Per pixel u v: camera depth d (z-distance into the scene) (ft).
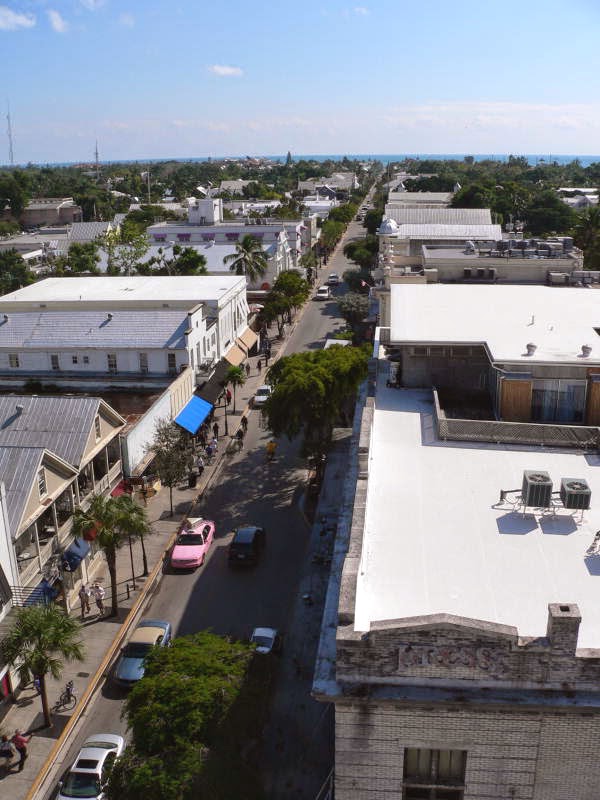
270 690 87.66
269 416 144.05
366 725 48.55
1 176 608.19
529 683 46.91
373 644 47.09
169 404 159.22
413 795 50.90
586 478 74.13
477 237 215.72
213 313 199.52
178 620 107.45
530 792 49.32
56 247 403.95
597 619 52.65
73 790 74.69
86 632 104.17
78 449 115.03
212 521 136.77
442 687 47.52
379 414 94.27
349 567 53.47
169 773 62.75
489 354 93.45
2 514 88.63
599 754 47.75
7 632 86.22
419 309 111.75
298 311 316.40
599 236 295.89
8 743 81.82
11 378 177.68
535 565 59.06
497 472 75.77
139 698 70.38
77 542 110.63
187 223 365.81
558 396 91.15
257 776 70.85
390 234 212.84
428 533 63.67
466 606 53.83
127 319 181.47
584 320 105.91
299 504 143.54
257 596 113.19
